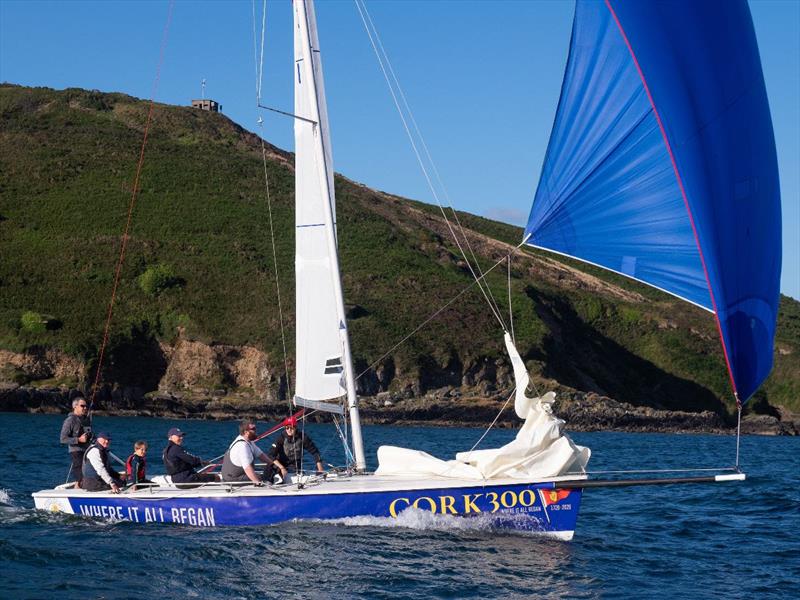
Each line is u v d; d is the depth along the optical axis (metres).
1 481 46.94
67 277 186.12
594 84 29.48
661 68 28.53
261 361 168.62
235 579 26.31
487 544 30.56
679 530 38.09
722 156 28.11
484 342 184.50
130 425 124.06
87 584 25.47
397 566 27.75
